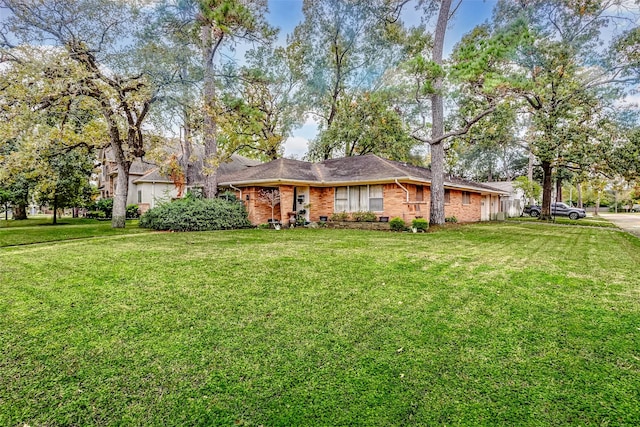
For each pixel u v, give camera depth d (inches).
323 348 118.0
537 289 186.5
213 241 371.2
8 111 412.8
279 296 171.6
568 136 703.7
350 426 80.7
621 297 173.6
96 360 109.4
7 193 714.2
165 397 91.4
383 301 164.7
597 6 534.9
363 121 844.6
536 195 1238.3
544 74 645.9
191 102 508.7
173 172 619.2
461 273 220.2
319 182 606.9
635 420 82.9
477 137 840.9
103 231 492.7
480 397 91.8
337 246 333.4
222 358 111.2
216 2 504.7
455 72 428.1
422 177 603.8
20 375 100.6
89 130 537.0
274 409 87.0
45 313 147.3
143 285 189.3
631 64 562.3
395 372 103.4
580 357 112.8
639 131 642.8
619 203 2111.2
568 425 81.4
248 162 955.3
